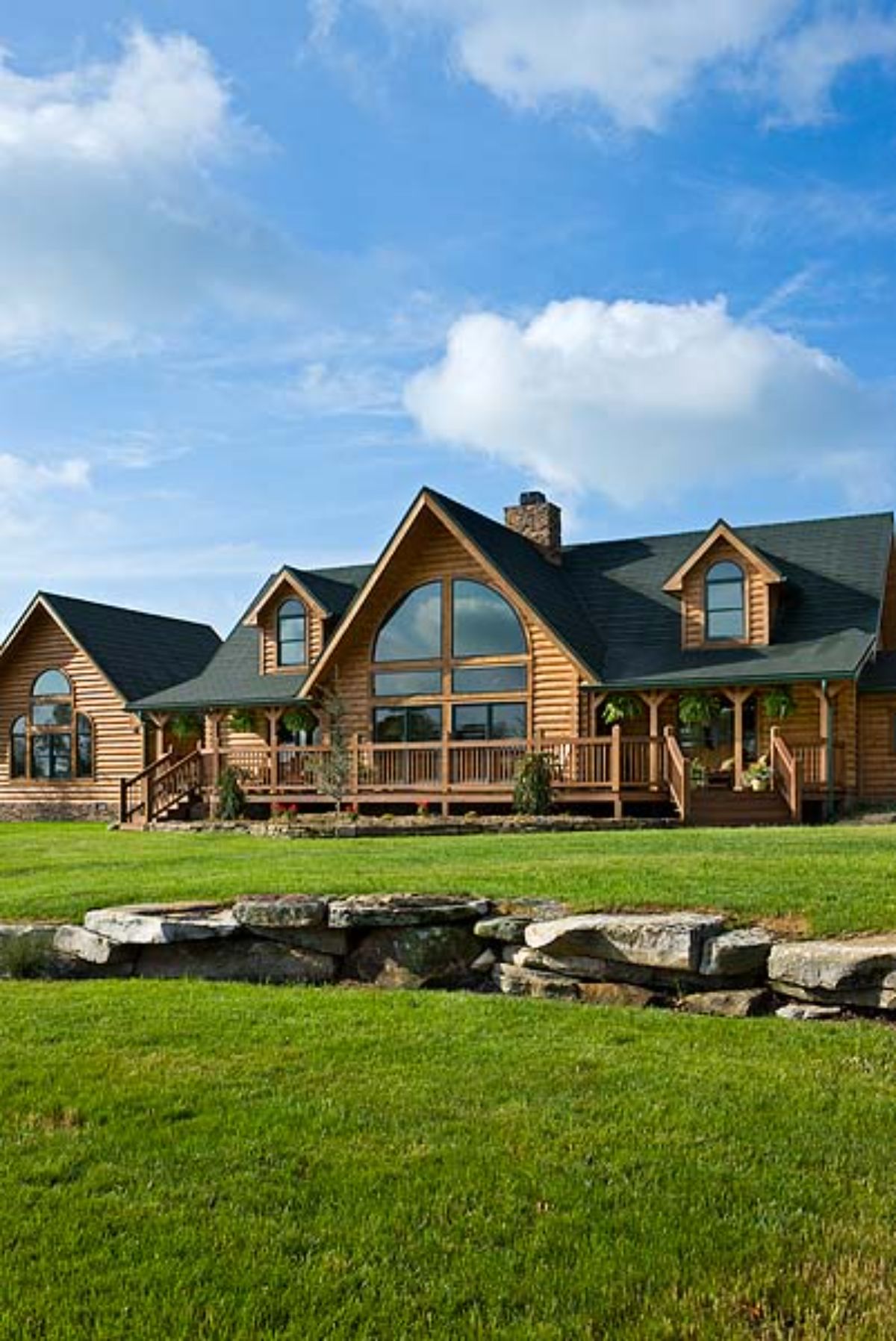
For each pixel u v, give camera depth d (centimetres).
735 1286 423
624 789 2320
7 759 3494
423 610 2703
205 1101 608
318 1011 809
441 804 2500
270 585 2995
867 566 2627
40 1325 397
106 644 3422
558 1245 450
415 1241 454
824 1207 485
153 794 2680
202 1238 455
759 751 2516
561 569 2969
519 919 946
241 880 1148
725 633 2544
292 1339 390
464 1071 655
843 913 888
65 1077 651
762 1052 698
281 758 2734
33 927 1036
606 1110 591
